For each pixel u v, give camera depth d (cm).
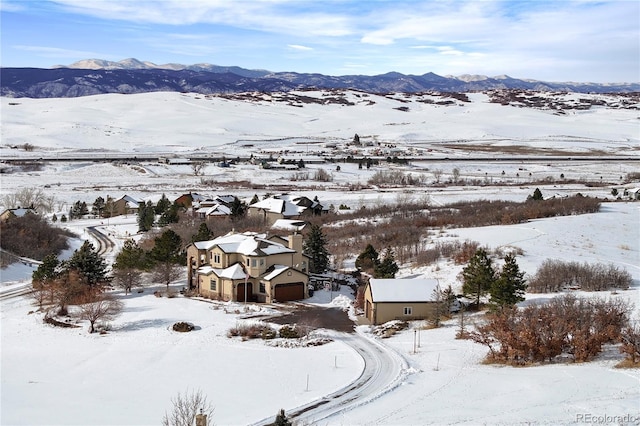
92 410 4144
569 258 8350
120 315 6788
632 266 7962
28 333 6128
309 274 8356
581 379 4078
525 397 3800
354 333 6138
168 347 5659
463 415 3559
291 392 4453
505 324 4956
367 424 3591
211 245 7919
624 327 4962
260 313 6900
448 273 7919
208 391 4509
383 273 7731
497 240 9606
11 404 4272
